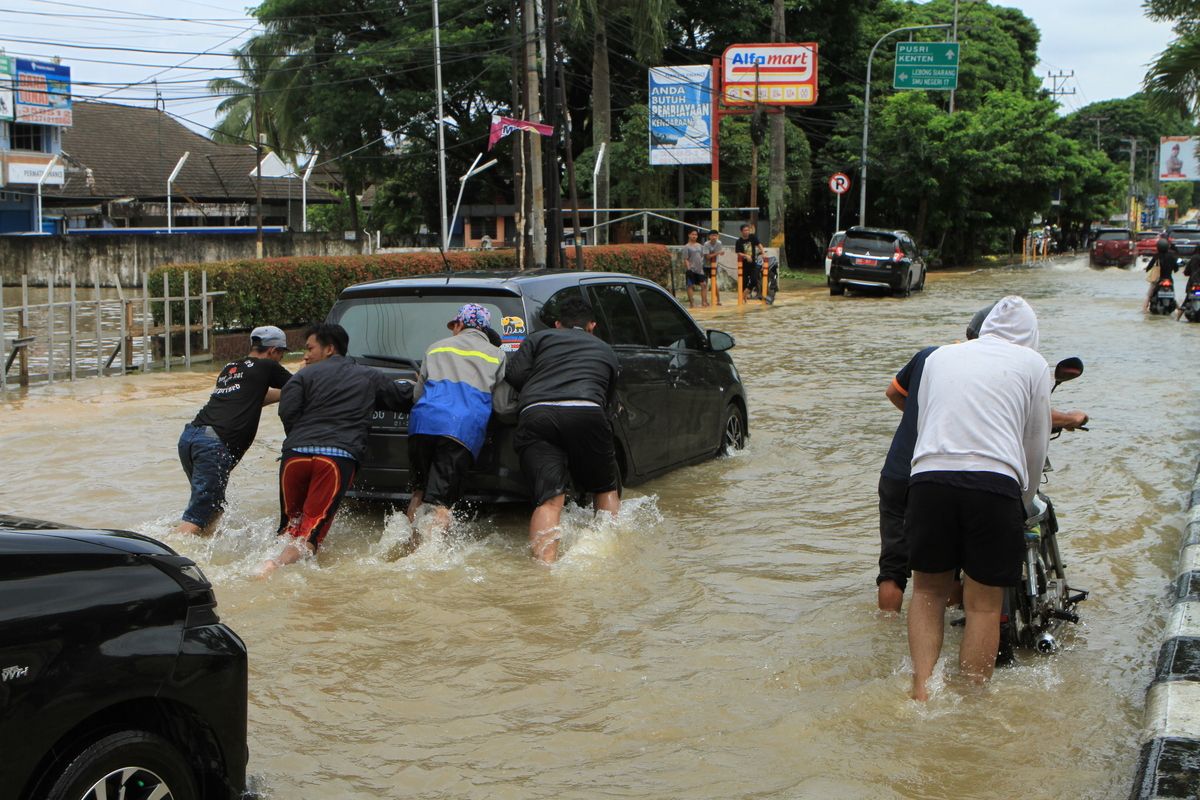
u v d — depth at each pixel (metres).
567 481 7.28
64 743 3.08
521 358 6.92
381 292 7.53
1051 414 5.09
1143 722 4.48
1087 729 4.46
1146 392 12.85
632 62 43.47
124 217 46.03
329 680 4.99
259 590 6.09
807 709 4.66
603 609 5.90
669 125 34.75
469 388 6.82
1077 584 6.28
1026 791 3.99
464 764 4.23
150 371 15.26
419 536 6.96
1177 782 3.76
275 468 9.43
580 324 7.14
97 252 35.38
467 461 6.80
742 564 6.68
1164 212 123.75
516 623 5.69
